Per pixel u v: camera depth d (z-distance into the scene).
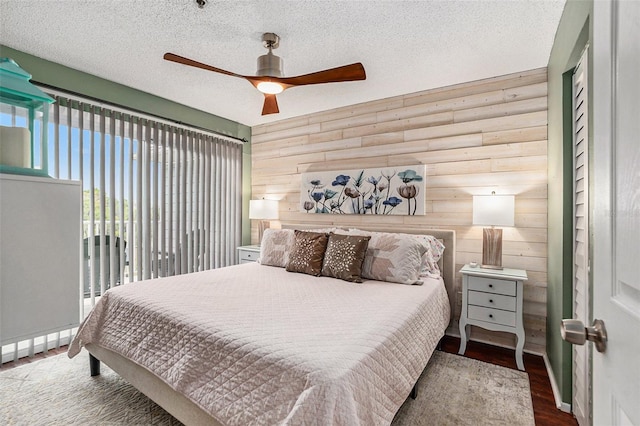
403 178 3.42
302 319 1.68
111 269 3.15
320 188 4.00
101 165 3.08
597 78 0.70
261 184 4.63
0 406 1.94
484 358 2.68
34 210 0.94
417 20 2.17
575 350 1.92
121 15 2.14
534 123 2.81
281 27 2.26
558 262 2.19
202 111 4.07
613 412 0.60
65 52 2.63
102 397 2.03
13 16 2.15
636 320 0.51
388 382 1.43
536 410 1.98
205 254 4.08
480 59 2.68
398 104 3.51
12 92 1.17
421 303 2.09
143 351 1.75
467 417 1.89
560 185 2.14
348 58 2.69
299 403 1.11
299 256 2.95
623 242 0.57
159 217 3.59
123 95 3.26
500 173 2.95
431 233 3.16
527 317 2.81
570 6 1.84
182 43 2.49
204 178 4.07
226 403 1.32
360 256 2.71
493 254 2.84
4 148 1.17
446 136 3.22
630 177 0.54
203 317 1.67
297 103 3.77
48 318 0.96
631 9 0.53
